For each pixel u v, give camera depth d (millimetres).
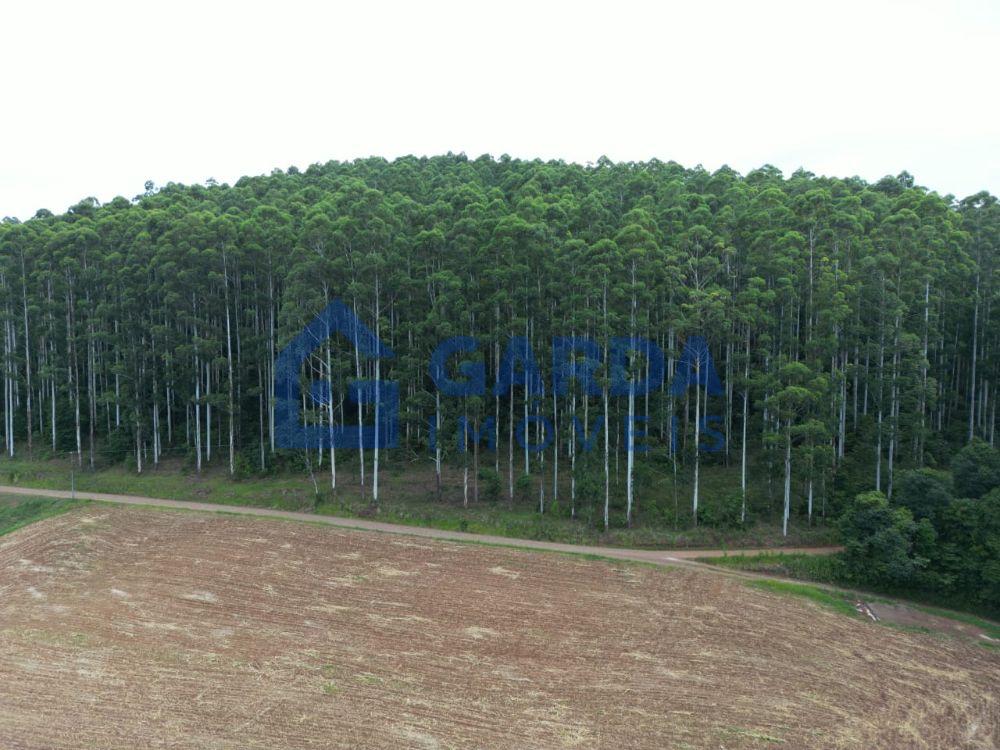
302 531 39562
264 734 19688
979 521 32469
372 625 27297
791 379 40812
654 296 41438
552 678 23469
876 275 42406
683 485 44906
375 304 46125
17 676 22828
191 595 30062
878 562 33281
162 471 52719
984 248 52375
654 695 22609
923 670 25594
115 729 19859
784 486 43688
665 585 32594
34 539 37750
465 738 19734
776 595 32125
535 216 46562
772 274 45531
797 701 22750
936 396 43906
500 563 35000
